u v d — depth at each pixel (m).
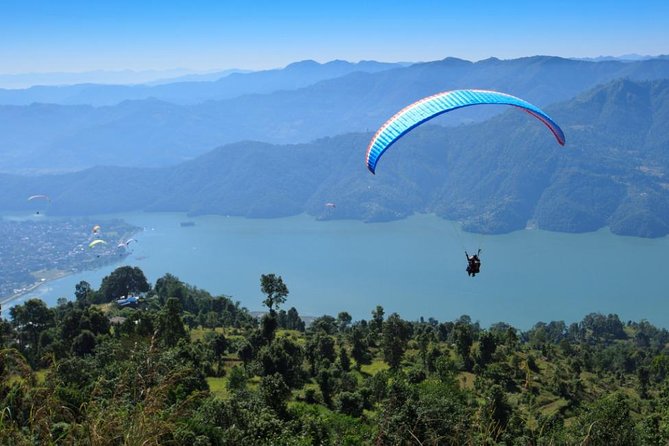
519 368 83.94
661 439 43.09
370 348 90.44
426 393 40.00
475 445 16.52
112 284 130.38
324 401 63.50
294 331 111.25
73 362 41.78
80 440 12.11
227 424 38.38
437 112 27.67
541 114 29.66
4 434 11.50
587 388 84.69
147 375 12.80
